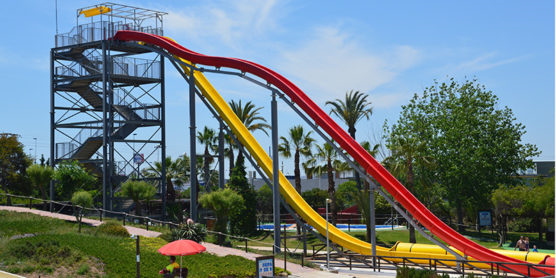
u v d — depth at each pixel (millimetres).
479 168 67750
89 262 30203
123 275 28750
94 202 62281
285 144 79125
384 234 65625
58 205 52875
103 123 57375
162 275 29219
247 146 53438
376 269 42375
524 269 37125
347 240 47062
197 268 31797
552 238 61594
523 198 60688
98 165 62312
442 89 73312
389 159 69625
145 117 60875
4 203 62812
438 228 41125
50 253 30859
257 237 65375
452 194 71062
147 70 61312
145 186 56156
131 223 48969
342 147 44969
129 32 57062
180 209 70000
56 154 60688
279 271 34562
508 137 69750
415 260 44438
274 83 47500
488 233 69500
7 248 31672
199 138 86312
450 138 68938
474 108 70375
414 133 72875
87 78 58844
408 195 44062
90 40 59188
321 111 47719
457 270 39688
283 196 51656
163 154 61844
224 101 58750
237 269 32531
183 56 52938
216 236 49219
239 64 49312
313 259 47219
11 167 70812
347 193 97750
